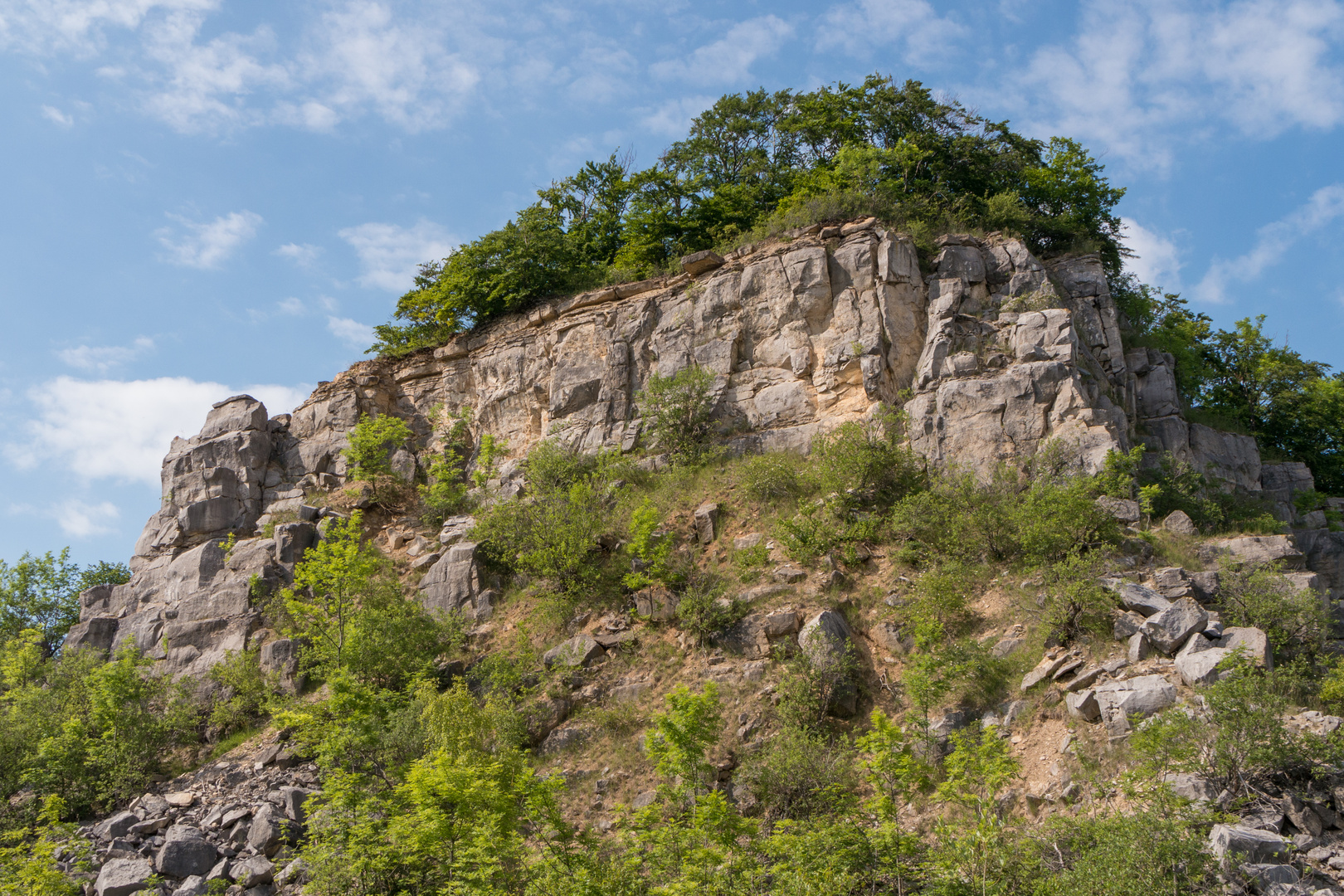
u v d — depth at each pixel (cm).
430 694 2722
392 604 3441
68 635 4091
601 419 4144
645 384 4147
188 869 2605
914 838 1995
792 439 3669
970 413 3300
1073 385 3206
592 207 5562
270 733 3256
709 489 3581
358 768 2780
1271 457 4212
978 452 3225
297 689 3431
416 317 5253
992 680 2514
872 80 5234
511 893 2133
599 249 5316
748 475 3488
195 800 2920
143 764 3114
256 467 4547
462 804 2211
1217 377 4566
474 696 3108
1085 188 4669
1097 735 2222
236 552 4041
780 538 3123
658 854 2022
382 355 5112
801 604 2927
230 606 3831
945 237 3859
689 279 4328
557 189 5584
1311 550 3384
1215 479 3566
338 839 2447
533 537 3462
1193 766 1961
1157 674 2272
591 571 3319
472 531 3728
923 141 4775
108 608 4272
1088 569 2580
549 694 2948
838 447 3322
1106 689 2259
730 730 2628
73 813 3003
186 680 3503
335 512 4241
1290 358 4500
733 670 2808
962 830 2064
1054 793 2152
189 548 4328
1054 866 1870
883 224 3966
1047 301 3550
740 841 2245
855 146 4819
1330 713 2217
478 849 2077
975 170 4731
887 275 3750
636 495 3681
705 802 2091
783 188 5044
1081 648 2462
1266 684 2020
